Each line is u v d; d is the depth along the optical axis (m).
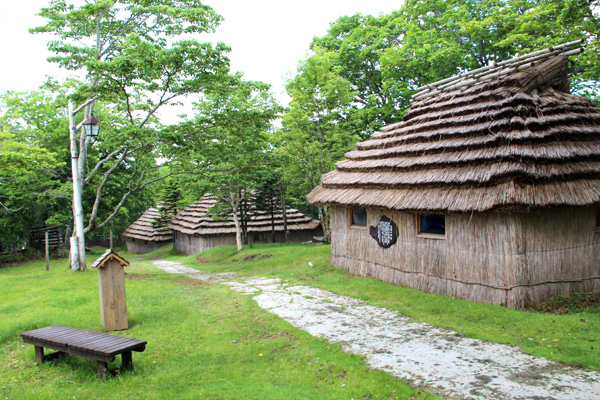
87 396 5.46
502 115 9.77
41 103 25.52
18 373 6.40
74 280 13.50
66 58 14.66
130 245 43.69
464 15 22.41
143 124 15.22
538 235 9.05
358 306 9.95
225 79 14.73
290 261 17.83
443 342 7.14
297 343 7.40
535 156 8.69
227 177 21.61
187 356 6.86
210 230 27.75
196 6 16.34
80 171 16.72
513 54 22.98
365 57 25.33
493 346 6.83
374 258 12.88
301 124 20.78
